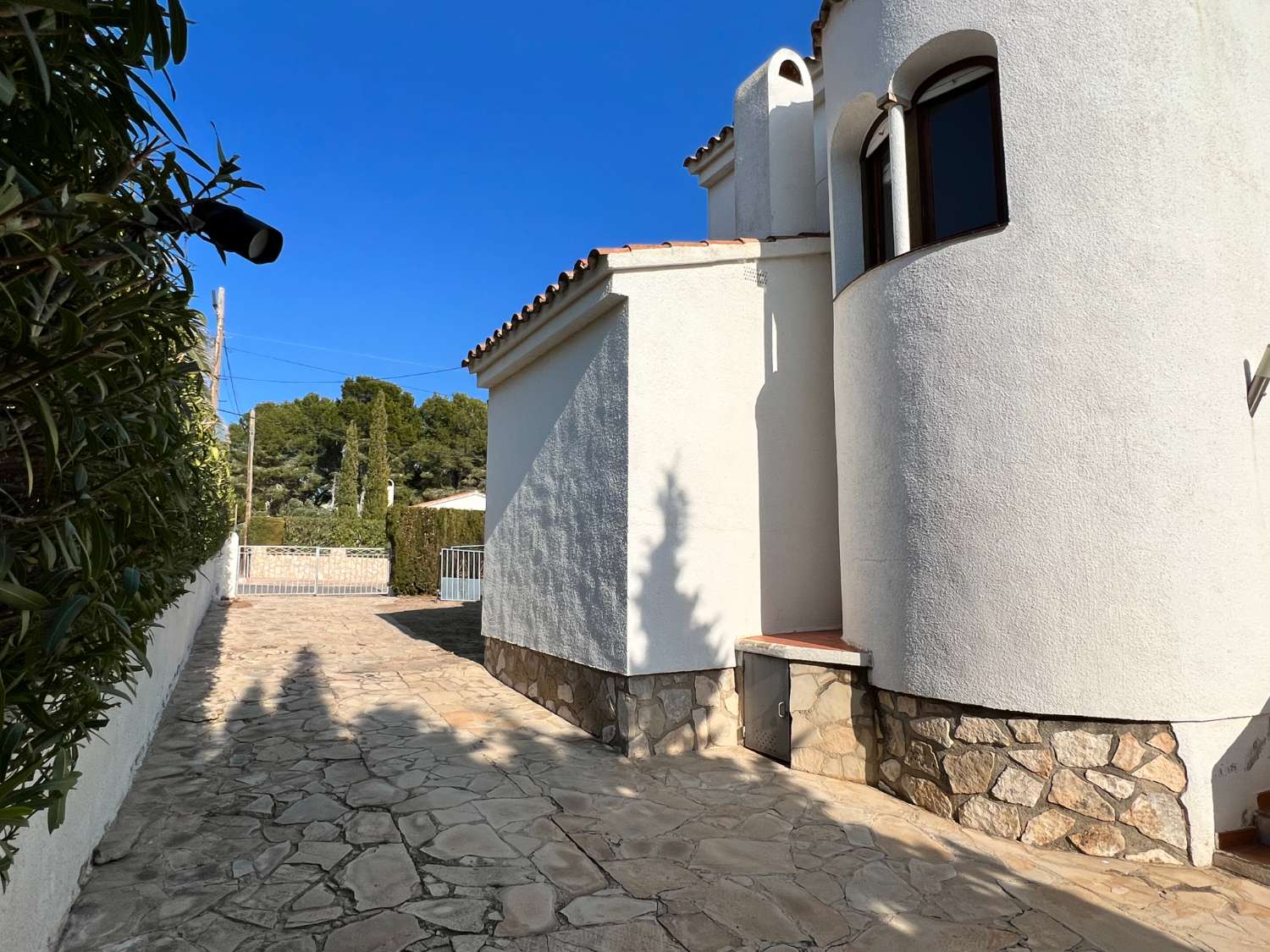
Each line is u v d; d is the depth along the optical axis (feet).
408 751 20.80
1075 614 14.30
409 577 73.61
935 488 16.30
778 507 22.70
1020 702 14.76
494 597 31.94
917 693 16.51
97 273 5.09
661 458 21.25
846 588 19.22
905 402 17.06
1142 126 14.48
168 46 4.71
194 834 14.84
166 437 6.72
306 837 14.74
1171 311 14.25
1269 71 15.85
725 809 16.51
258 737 22.24
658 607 20.89
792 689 19.75
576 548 23.89
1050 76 15.25
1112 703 13.93
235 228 6.01
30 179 4.27
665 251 21.29
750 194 26.78
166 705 25.75
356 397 171.42
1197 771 13.58
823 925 11.56
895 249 17.92
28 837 9.30
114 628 6.27
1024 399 15.10
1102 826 13.99
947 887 12.85
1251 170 15.24
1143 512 13.97
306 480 156.87
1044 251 15.06
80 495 5.24
